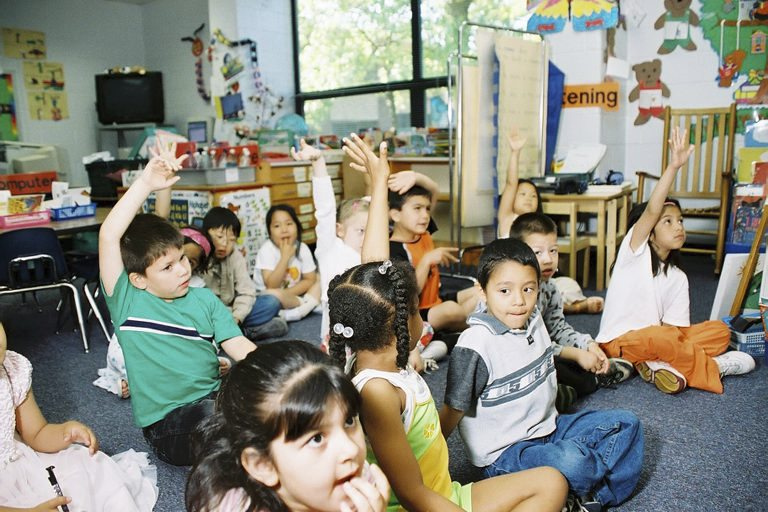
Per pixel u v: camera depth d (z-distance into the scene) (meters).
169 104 6.18
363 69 5.38
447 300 2.86
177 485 1.67
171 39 6.04
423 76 5.04
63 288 3.18
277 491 0.81
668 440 1.80
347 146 1.57
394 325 1.08
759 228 2.47
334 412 0.78
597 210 3.51
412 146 4.64
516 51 3.70
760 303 2.35
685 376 2.15
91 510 1.42
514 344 1.47
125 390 2.26
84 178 6.05
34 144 5.08
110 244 1.62
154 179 1.62
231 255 2.93
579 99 4.16
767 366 2.36
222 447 0.83
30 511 1.23
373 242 1.47
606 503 1.44
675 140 2.09
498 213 3.41
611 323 2.33
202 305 1.74
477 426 1.48
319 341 2.87
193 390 1.71
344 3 5.36
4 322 3.36
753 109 4.14
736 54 4.17
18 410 1.51
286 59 5.77
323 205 2.16
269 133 4.79
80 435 1.53
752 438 1.80
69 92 5.90
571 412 1.99
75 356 2.79
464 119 3.51
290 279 3.34
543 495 1.26
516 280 1.45
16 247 2.70
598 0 4.00
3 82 5.46
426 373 2.39
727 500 1.50
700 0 4.21
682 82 4.36
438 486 1.18
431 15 4.89
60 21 5.77
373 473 0.86
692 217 4.04
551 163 4.21
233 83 5.46
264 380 0.78
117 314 1.68
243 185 3.84
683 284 2.34
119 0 6.09
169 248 1.66
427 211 2.52
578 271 4.01
